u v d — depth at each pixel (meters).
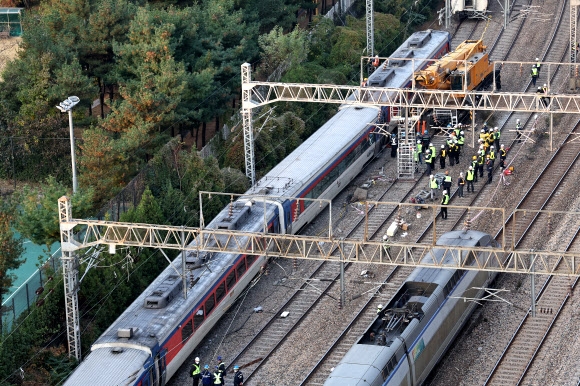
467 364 189.38
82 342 197.50
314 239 181.00
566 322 198.88
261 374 190.12
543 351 190.88
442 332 188.50
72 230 196.12
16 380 188.00
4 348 188.12
